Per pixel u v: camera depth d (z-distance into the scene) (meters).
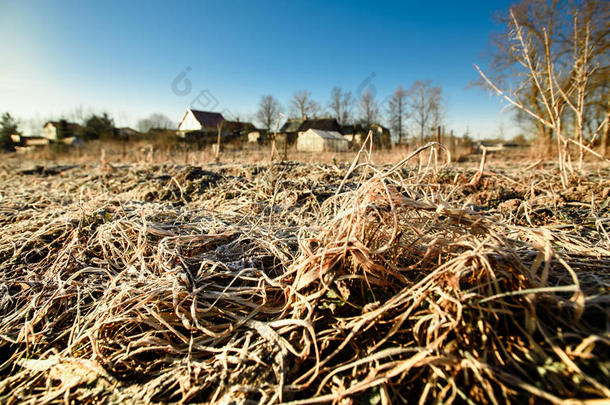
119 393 1.28
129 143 21.72
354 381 1.17
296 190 4.04
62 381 1.37
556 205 3.25
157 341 1.47
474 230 1.37
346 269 1.52
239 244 2.31
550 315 1.14
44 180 7.74
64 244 2.58
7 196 5.04
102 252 2.37
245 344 1.37
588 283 1.36
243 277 1.77
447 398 1.07
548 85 4.83
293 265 1.63
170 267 1.90
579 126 4.85
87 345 1.56
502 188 4.18
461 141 17.69
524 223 2.84
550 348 1.08
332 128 36.72
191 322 1.55
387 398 1.08
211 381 1.26
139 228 2.37
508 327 1.18
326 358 1.23
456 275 1.22
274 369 1.26
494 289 1.26
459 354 1.11
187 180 5.27
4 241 2.68
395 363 1.14
